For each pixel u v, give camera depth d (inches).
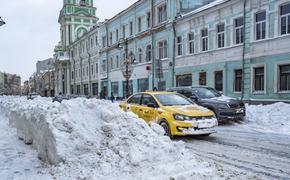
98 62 1932.8
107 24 1784.0
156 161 228.2
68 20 2591.0
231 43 850.1
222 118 525.7
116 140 241.4
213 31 917.2
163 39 1197.1
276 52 715.4
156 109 402.9
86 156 228.1
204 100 555.5
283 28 710.5
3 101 927.7
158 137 256.4
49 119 253.9
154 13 1269.7
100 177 205.0
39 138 275.3
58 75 2957.7
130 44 1502.2
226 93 870.4
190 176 210.7
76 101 281.6
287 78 701.3
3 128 481.7
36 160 267.3
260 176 225.8
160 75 1173.7
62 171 218.8
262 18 761.0
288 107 592.1
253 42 775.1
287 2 690.8
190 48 1042.7
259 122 540.1
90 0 2635.3
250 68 786.2
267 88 741.3
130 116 274.2
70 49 2605.8
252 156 293.0
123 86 1589.6
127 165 219.5
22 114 356.2
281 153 305.9
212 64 925.2
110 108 282.7
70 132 244.5
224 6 863.7
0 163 258.2
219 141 375.6
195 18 994.1
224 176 220.1
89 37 2105.1
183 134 369.1
